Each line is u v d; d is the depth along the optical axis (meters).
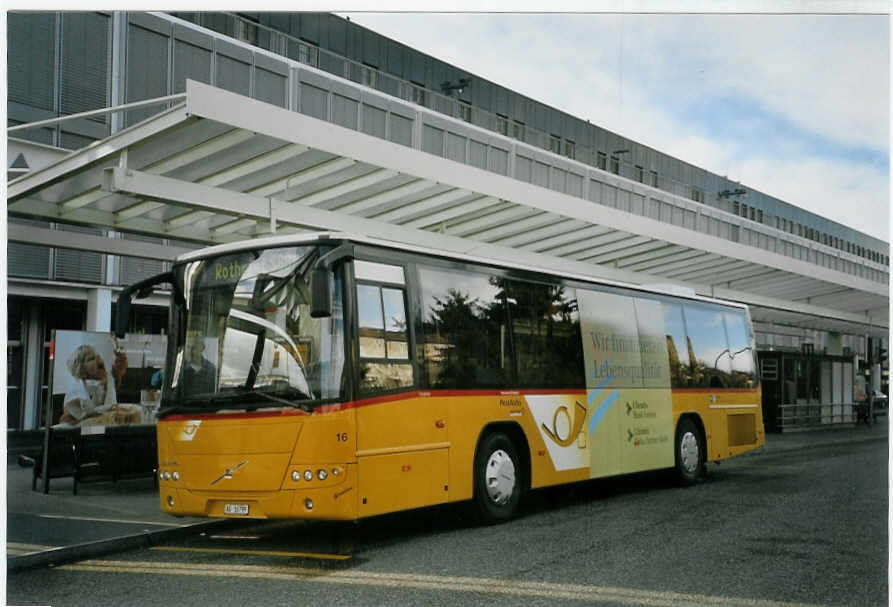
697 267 21.64
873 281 25.34
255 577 7.86
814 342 39.28
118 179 11.14
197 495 9.05
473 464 10.45
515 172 19.33
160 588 7.46
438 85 18.70
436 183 14.03
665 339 14.89
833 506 12.27
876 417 38.09
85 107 20.80
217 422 9.00
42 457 13.09
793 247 23.97
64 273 24.36
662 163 21.72
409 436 9.51
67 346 13.24
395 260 9.78
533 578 7.64
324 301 8.35
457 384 10.33
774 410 31.64
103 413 13.53
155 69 19.88
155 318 26.88
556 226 17.67
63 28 20.62
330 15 18.30
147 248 14.93
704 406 15.74
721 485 15.16
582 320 12.87
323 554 8.98
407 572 7.96
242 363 9.09
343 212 15.47
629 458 13.49
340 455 8.66
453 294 10.55
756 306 25.80
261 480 8.74
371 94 18.23
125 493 13.05
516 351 11.42
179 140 11.80
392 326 9.55
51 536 9.41
